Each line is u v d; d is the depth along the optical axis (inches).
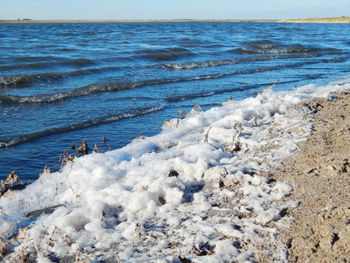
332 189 138.5
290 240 113.9
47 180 193.2
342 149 178.9
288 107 297.0
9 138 281.4
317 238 111.3
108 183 181.2
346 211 118.8
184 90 474.9
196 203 148.9
